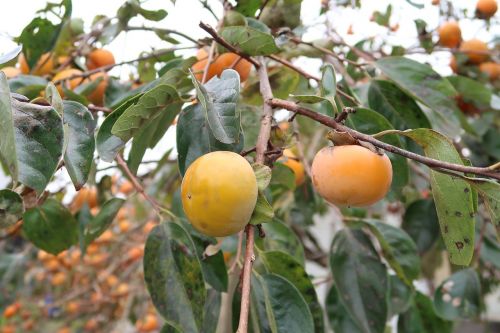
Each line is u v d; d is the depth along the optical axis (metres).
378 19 0.97
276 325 0.47
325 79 0.44
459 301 0.75
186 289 0.49
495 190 0.38
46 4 0.65
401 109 0.65
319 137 0.96
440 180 0.40
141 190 0.56
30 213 0.67
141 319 1.31
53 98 0.41
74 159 0.41
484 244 0.85
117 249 1.38
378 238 0.64
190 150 0.46
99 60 0.77
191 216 0.38
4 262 0.98
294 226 1.02
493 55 0.93
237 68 0.61
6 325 1.56
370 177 0.42
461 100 0.91
